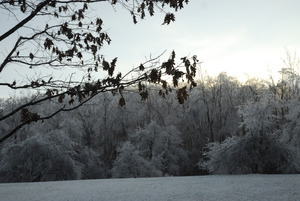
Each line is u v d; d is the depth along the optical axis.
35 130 29.53
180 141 36.69
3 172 24.41
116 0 3.61
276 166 20.77
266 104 21.73
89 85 2.98
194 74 2.77
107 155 39.44
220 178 16.66
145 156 35.12
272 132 21.86
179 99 2.74
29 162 24.62
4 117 2.97
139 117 44.12
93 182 16.80
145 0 3.47
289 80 25.41
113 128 41.56
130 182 16.05
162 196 9.97
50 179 24.62
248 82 43.59
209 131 41.69
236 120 37.53
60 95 3.13
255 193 9.75
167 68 2.65
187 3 3.25
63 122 33.72
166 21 3.22
